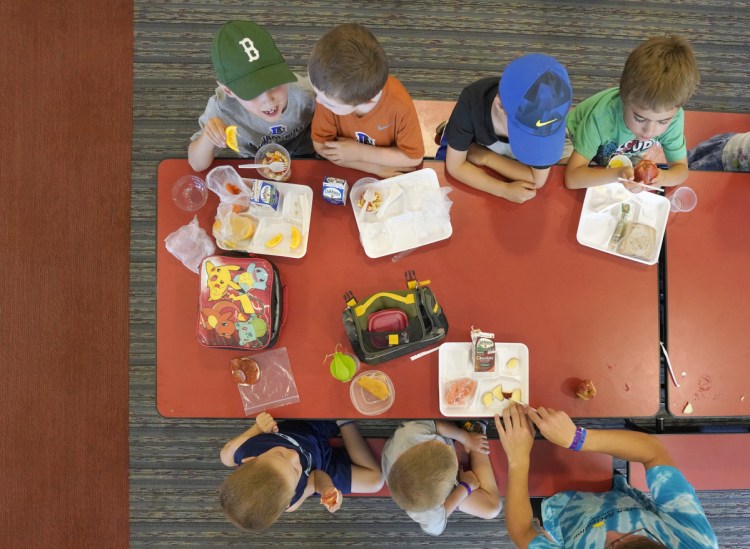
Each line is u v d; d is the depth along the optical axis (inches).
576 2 98.3
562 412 63.0
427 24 96.8
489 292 64.6
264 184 61.2
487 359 62.0
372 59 53.6
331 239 64.5
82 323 92.5
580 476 74.3
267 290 61.0
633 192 64.6
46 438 91.5
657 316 64.9
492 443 78.2
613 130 66.3
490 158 66.2
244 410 63.1
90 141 94.2
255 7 96.0
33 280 92.8
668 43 57.0
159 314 63.4
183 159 64.9
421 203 64.4
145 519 91.4
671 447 77.3
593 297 64.9
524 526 63.4
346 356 61.3
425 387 63.6
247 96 59.7
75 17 95.3
